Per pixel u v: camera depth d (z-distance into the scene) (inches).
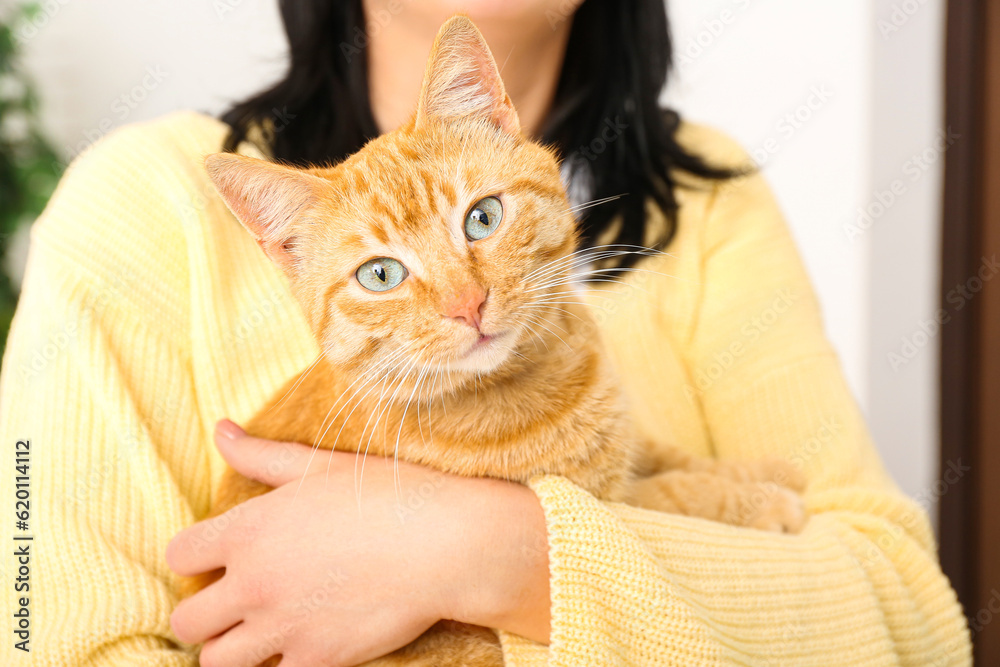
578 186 76.4
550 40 72.0
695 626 44.3
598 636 43.9
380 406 57.4
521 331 56.6
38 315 56.8
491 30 66.6
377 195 55.7
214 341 60.6
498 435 56.1
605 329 72.4
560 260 58.7
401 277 55.8
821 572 52.8
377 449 56.7
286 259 58.5
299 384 61.0
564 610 44.4
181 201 61.9
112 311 58.0
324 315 58.1
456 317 53.8
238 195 55.1
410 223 54.9
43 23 150.8
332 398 58.4
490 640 51.2
